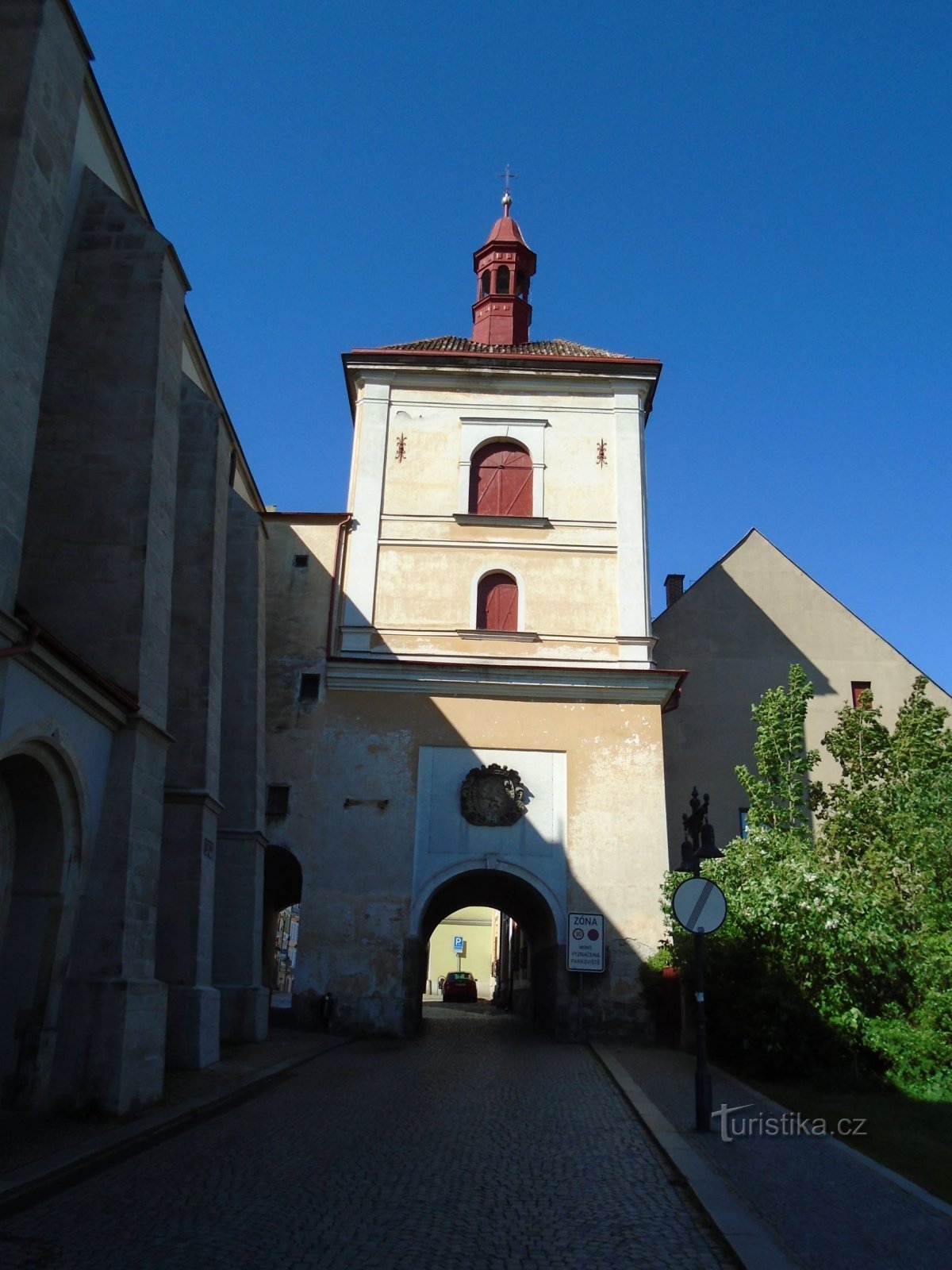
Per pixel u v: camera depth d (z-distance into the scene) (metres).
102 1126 11.74
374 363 30.02
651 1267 7.36
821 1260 7.41
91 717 13.28
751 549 33.59
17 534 11.46
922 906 21.05
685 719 31.55
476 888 31.30
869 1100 15.52
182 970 17.19
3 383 11.33
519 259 34.03
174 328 16.53
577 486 29.20
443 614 27.97
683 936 22.42
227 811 22.42
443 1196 9.18
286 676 27.23
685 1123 12.80
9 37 12.39
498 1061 19.92
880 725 26.02
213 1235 7.87
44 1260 7.22
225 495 20.72
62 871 12.80
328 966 24.84
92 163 17.33
